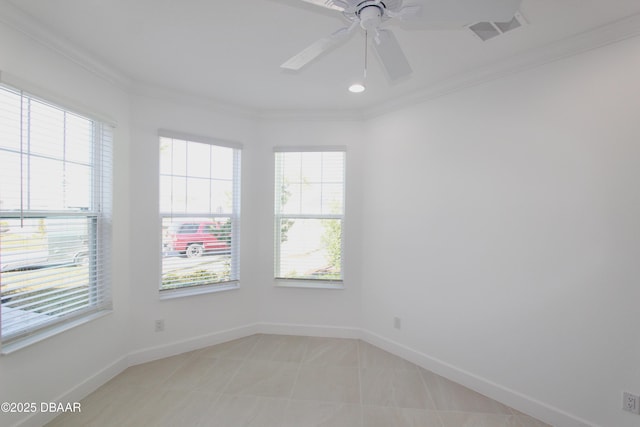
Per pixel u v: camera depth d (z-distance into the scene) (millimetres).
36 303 1820
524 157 2061
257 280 3260
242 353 2826
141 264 2602
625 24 1656
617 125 1716
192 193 2885
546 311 1964
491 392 2201
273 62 2189
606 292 1745
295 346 2980
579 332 1838
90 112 2105
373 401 2146
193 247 2904
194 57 2129
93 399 2102
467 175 2359
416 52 2008
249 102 2963
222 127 3010
